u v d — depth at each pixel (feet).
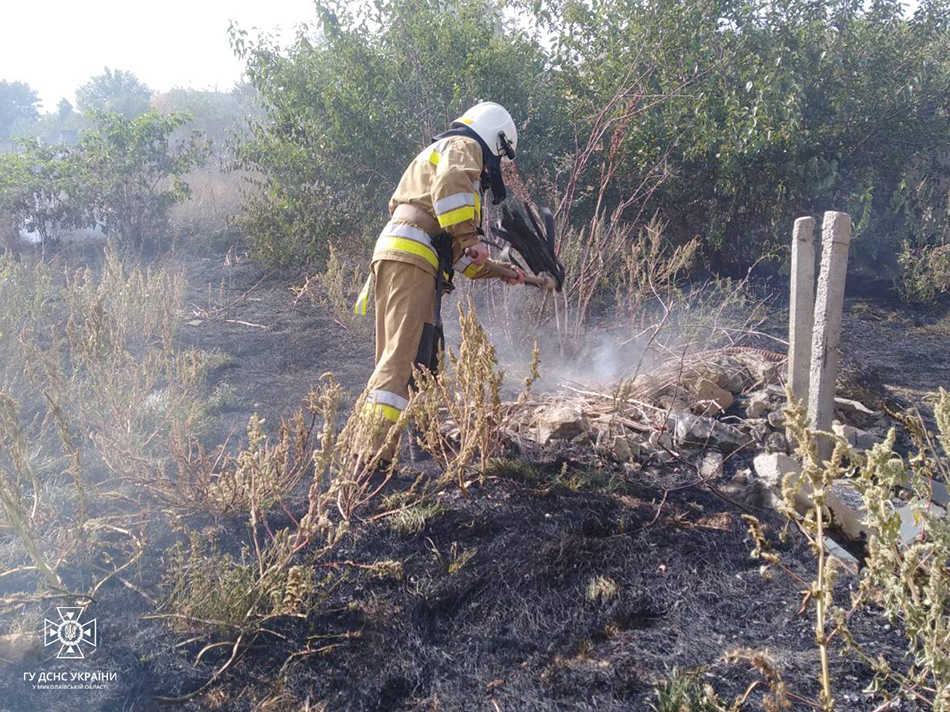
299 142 25.61
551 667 8.35
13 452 8.69
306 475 11.61
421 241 11.24
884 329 22.67
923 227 26.09
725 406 14.42
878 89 24.75
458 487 11.19
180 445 10.80
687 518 11.17
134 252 28.09
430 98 23.43
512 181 17.98
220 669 8.07
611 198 24.80
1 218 27.32
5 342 14.24
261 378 16.51
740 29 24.67
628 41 24.09
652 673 8.16
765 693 7.71
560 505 11.03
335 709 7.76
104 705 7.63
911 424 7.60
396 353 11.19
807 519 6.70
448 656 8.46
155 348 17.54
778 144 23.35
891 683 7.75
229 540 9.91
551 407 13.98
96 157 28.27
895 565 6.65
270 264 26.02
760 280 25.26
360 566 9.44
